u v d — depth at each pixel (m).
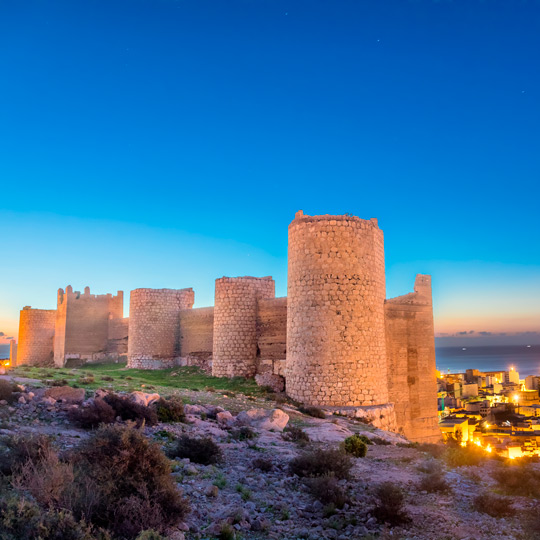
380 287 31.95
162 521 8.63
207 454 13.85
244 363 39.25
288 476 13.40
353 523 10.35
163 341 48.97
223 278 40.66
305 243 30.84
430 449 19.11
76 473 9.34
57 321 61.12
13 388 18.53
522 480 13.14
